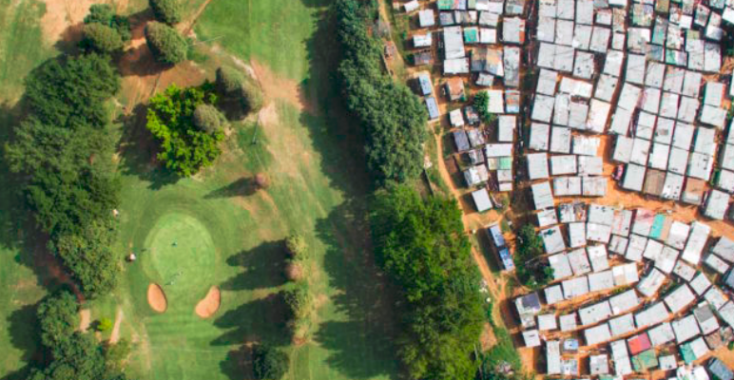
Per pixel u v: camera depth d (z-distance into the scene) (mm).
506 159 67375
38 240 63781
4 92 64312
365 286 65688
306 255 63438
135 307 64062
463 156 67562
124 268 64062
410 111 64125
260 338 64438
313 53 67188
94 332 63000
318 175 66188
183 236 64750
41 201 58500
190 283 64500
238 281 64812
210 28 66375
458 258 61625
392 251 59969
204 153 61781
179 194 64938
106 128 63469
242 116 65438
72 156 60375
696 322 67688
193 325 64250
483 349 66000
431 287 60406
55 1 65500
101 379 60219
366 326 65375
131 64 65188
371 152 63219
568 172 67750
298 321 61500
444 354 59281
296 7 67562
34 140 59188
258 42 66750
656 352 67562
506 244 67188
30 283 63438
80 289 62281
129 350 63344
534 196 67125
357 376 64875
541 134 67688
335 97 66625
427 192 66875
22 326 63062
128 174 64438
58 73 59531
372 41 65375
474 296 61000
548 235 67125
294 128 66250
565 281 66938
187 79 65625
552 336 66938
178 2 63469
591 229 67375
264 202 65500
